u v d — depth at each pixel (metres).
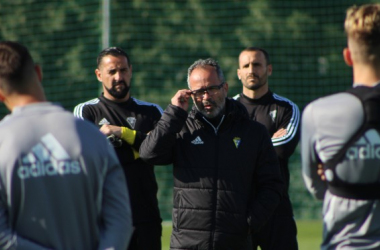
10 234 9.87
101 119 18.22
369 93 10.37
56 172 10.01
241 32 67.12
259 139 15.95
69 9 66.88
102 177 10.25
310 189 11.16
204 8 68.44
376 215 10.28
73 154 10.09
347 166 10.34
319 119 10.58
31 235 9.94
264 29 66.75
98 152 10.24
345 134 10.35
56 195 9.99
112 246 10.09
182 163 15.86
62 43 66.56
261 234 19.50
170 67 67.00
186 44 67.50
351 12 10.62
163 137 15.54
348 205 10.37
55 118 10.24
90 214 10.16
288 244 19.47
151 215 18.00
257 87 20.48
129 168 17.66
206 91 15.70
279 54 65.94
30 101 10.34
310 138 10.71
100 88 53.75
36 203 9.93
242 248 15.52
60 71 65.88
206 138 15.80
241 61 20.72
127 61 18.38
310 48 65.94
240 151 15.68
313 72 65.25
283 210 19.55
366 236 10.32
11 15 66.44
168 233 37.94
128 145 17.64
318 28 66.12
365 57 10.43
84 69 65.56
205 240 15.36
